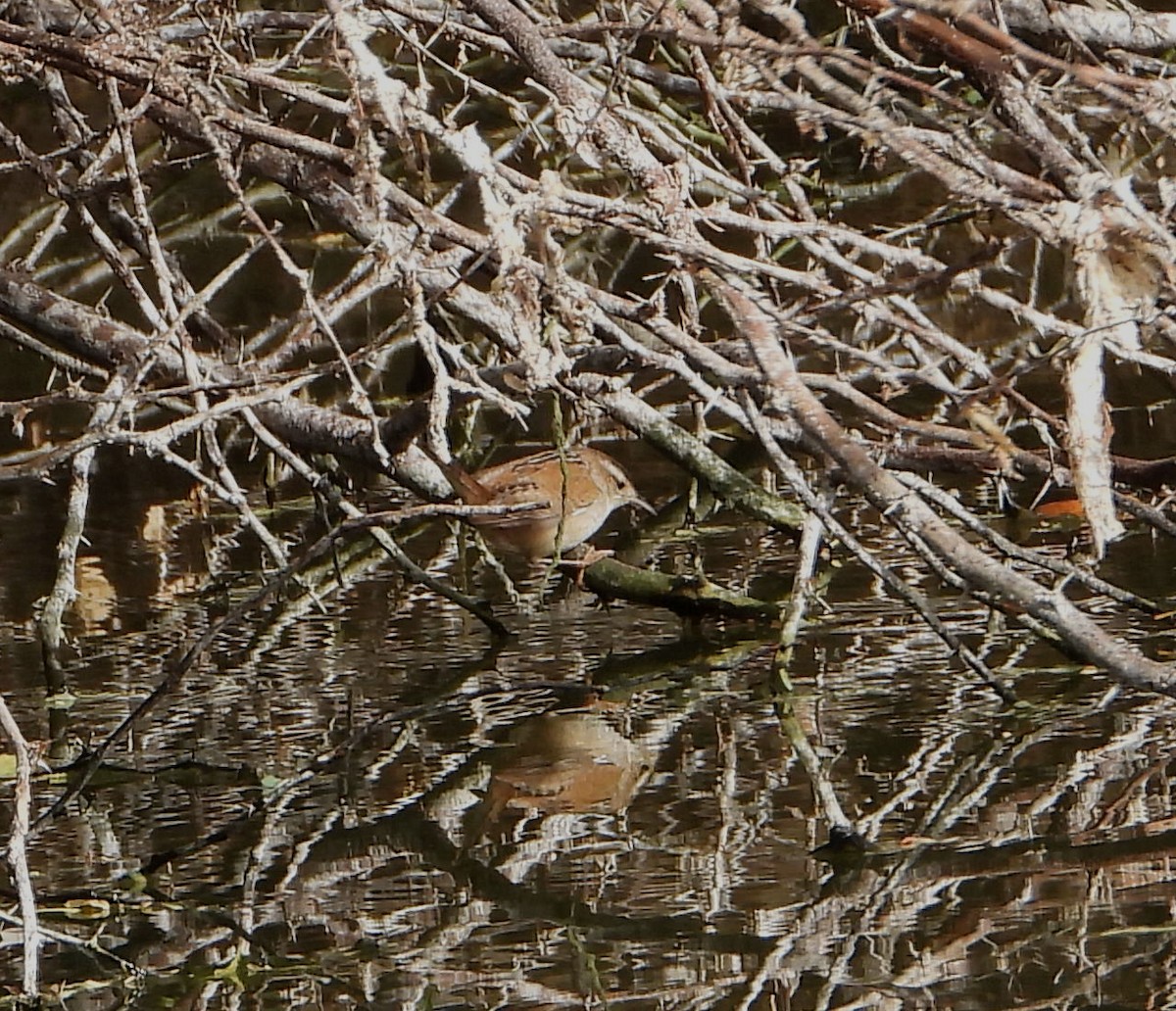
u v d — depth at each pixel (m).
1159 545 11.87
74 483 10.59
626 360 8.49
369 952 6.84
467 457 14.70
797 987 6.40
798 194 7.66
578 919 7.09
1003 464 6.71
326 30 8.45
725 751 8.94
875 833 7.79
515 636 11.12
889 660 10.32
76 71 7.58
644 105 12.86
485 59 16.52
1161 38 8.77
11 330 10.84
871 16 6.21
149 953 6.93
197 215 17.36
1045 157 5.86
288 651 10.87
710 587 11.33
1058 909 6.97
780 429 10.12
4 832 8.21
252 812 8.37
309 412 10.56
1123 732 8.95
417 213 6.59
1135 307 5.22
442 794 8.51
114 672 10.49
